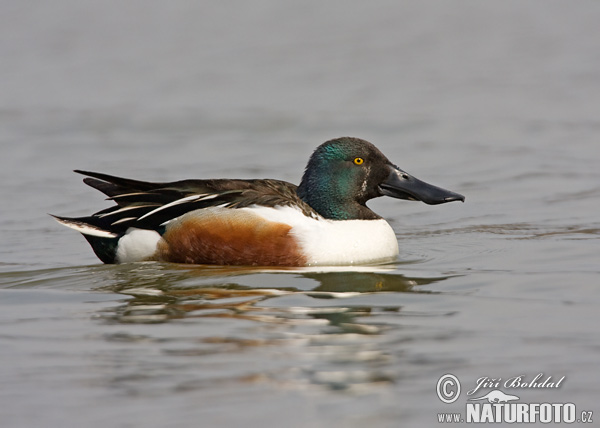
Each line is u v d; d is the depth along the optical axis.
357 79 27.80
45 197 17.20
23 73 28.61
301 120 23.61
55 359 8.52
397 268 12.09
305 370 8.12
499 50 30.64
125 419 7.21
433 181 18.36
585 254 12.50
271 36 32.78
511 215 15.59
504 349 8.57
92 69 28.98
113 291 11.05
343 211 12.89
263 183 13.09
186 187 12.84
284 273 11.75
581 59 29.23
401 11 35.75
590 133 21.95
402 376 7.98
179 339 8.98
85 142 21.80
